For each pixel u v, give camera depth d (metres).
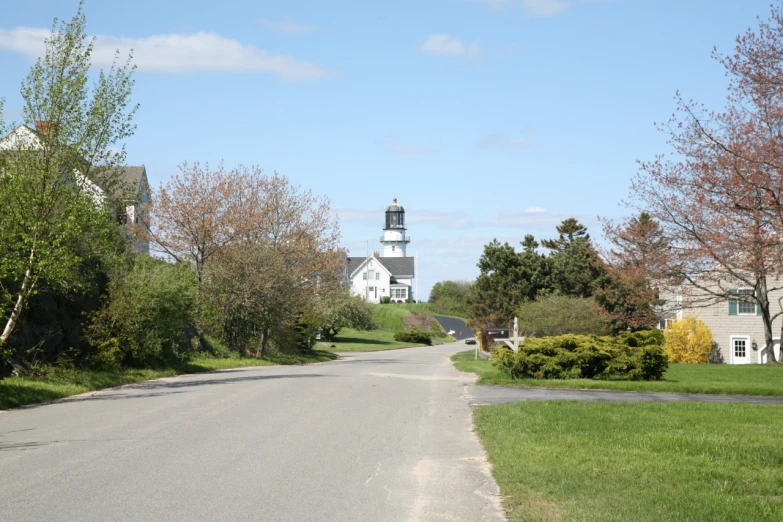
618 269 33.78
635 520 6.73
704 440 11.20
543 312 45.97
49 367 21.97
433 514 7.29
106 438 11.63
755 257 25.30
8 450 10.52
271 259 42.16
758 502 7.47
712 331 46.75
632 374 23.66
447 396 19.06
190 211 43.44
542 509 7.32
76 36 21.48
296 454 10.35
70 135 21.31
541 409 15.17
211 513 7.12
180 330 30.23
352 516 7.15
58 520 6.82
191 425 13.14
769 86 23.06
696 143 26.20
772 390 20.02
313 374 28.67
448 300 141.50
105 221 21.97
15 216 20.00
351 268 147.38
